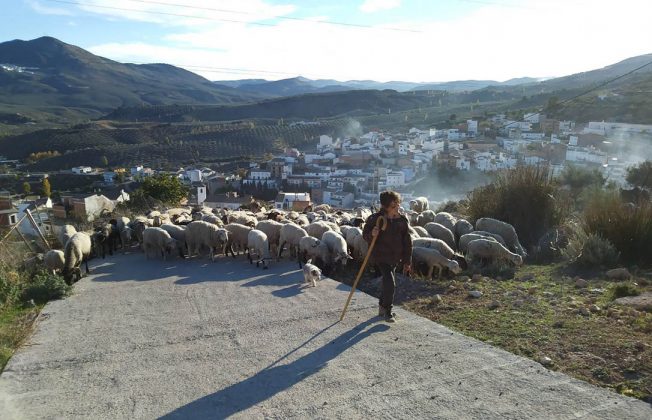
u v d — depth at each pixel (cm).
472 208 1591
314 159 12475
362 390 500
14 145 16838
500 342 613
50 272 1036
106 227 1435
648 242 1020
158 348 630
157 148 15800
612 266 985
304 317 731
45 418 466
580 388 486
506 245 1320
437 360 562
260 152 16288
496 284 912
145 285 983
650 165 2600
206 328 699
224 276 1044
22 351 631
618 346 573
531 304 758
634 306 713
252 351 610
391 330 664
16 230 1496
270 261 1205
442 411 454
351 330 669
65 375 558
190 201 6512
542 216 1427
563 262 1115
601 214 1122
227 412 468
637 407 447
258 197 8662
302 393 498
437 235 1305
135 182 9212
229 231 1283
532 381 503
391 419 444
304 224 1484
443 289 878
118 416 468
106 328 714
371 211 1958
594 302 755
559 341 602
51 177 11019
